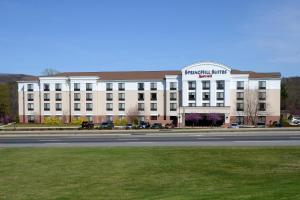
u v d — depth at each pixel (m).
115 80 90.88
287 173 19.02
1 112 112.88
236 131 48.22
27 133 51.88
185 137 39.84
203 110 85.00
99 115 91.81
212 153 25.34
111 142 35.66
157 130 54.94
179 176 19.00
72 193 16.23
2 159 24.56
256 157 23.64
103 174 19.73
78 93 92.44
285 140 34.41
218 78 85.38
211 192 14.91
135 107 90.44
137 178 18.73
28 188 17.31
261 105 86.25
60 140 39.28
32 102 94.69
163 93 89.38
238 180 17.69
